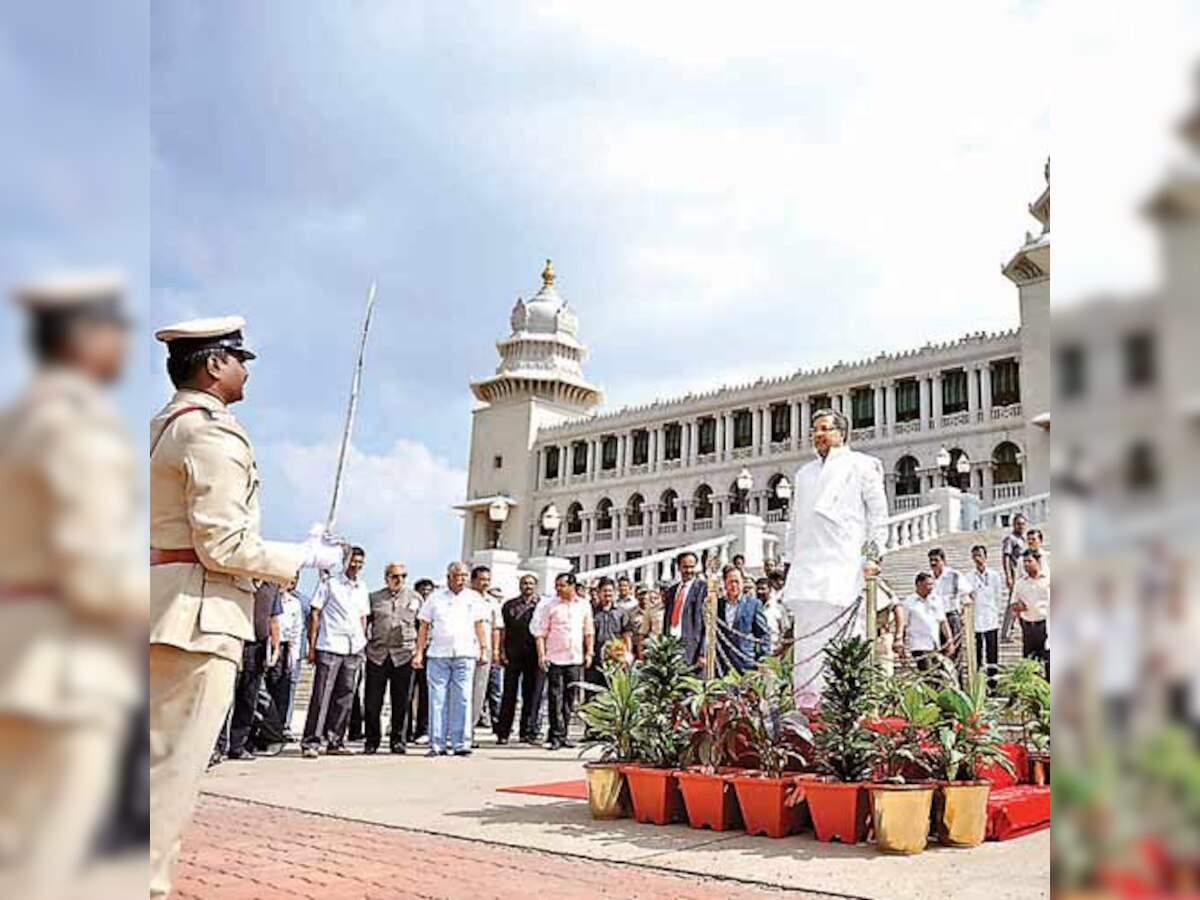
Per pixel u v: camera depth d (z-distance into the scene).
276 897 4.57
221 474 3.59
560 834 6.29
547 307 64.19
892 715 6.37
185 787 3.46
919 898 4.55
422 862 5.42
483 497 61.84
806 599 7.88
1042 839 6.17
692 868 5.25
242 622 3.69
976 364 44.06
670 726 7.05
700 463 53.38
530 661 13.93
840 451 8.14
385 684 12.37
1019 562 14.38
